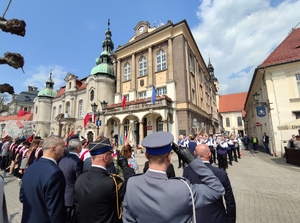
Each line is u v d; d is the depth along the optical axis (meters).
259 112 15.13
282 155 14.45
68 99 34.62
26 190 2.17
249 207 4.99
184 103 20.91
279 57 15.52
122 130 21.77
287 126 11.92
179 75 21.92
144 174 1.55
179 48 22.58
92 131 26.30
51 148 2.45
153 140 1.59
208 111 36.75
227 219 2.54
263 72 16.25
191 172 2.86
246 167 10.77
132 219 1.47
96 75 29.05
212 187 1.49
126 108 22.19
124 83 27.73
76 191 2.06
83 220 1.90
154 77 24.30
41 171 2.20
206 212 2.46
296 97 14.38
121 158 3.42
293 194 5.96
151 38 25.17
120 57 28.73
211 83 43.44
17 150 9.62
